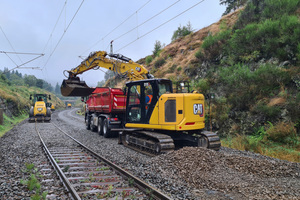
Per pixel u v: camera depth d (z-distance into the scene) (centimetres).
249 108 1112
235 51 1492
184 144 974
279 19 1366
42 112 2481
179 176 562
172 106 802
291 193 457
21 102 3588
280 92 1045
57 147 986
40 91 10056
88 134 1447
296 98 949
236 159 663
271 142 912
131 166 666
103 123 1374
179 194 454
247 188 484
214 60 1638
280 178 562
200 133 859
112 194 452
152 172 599
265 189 477
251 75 1184
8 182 523
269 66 1155
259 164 631
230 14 2386
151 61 2795
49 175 582
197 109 827
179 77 1833
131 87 991
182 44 2538
